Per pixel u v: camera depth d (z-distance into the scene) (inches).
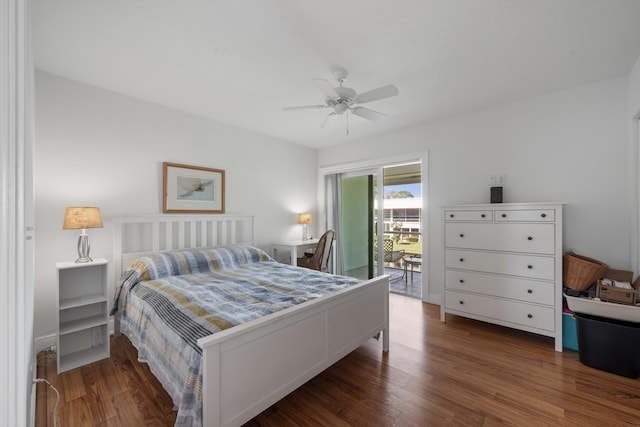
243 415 55.2
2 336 26.5
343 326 80.7
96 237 107.4
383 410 67.8
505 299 107.5
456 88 108.4
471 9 66.4
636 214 94.7
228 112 133.2
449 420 64.5
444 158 142.0
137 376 81.4
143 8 66.1
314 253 170.1
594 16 68.6
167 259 109.4
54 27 72.6
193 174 134.5
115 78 100.7
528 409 68.0
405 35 76.2
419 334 110.7
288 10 66.8
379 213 173.5
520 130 120.6
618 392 74.0
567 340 97.0
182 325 63.5
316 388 76.4
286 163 181.3
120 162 113.3
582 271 91.7
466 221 116.7
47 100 97.1
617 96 100.7
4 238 26.5
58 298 84.7
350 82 102.9
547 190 114.7
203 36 76.7
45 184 96.9
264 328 59.2
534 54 85.5
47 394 73.3
